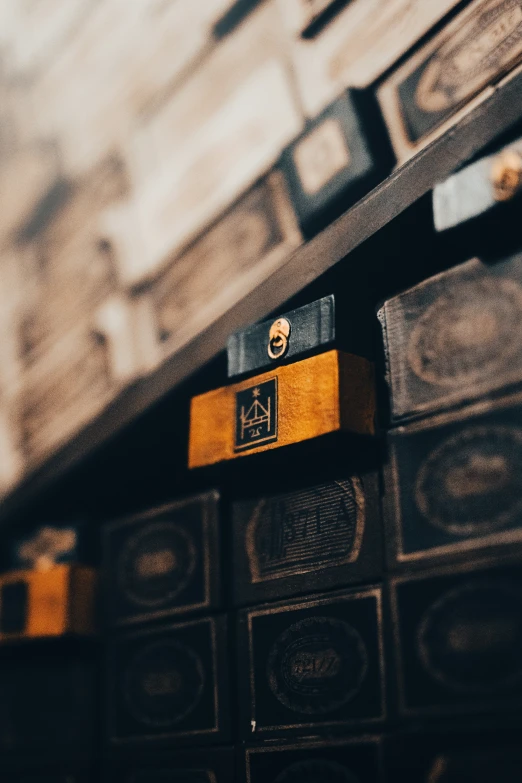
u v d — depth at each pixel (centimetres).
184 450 183
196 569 144
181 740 137
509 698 97
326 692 117
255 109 205
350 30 177
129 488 200
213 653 137
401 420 118
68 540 173
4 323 302
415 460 114
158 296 233
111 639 156
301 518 129
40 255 292
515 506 102
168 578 149
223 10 222
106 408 178
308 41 190
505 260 111
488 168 110
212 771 130
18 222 306
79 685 164
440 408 113
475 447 108
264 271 199
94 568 171
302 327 125
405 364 120
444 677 104
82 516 209
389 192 123
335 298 123
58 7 297
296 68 193
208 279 216
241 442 130
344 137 167
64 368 268
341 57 179
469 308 114
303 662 122
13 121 319
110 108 266
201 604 141
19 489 203
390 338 123
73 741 160
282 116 196
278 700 123
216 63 227
